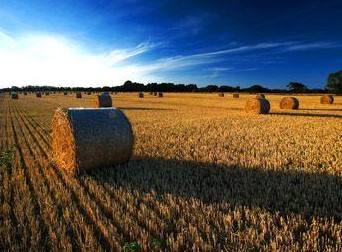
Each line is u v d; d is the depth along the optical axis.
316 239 5.14
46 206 6.58
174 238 5.23
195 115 25.73
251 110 27.20
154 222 5.72
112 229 5.41
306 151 11.53
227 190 7.46
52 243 5.10
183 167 9.45
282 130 16.69
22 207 6.53
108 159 9.26
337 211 6.33
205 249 4.81
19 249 5.07
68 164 8.95
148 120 21.88
